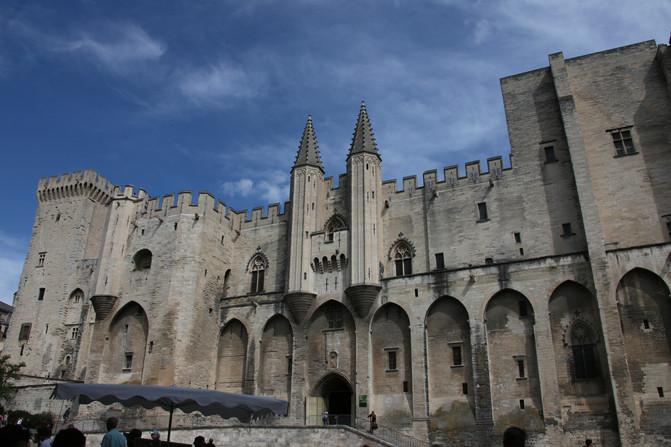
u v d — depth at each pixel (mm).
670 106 43500
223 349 50688
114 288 51938
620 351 35531
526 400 38062
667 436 33688
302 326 47500
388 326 44500
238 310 51031
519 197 46312
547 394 37281
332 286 47625
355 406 42906
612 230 42500
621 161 43938
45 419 44531
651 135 43719
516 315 40281
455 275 42750
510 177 47219
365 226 47531
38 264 66500
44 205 69750
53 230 67750
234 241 56438
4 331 85250
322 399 45531
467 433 39000
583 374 37219
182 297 49000
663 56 44531
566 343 38250
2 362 49844
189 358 47594
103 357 50125
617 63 46781
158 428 41125
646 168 43031
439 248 47719
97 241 68312
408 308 43656
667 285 36188
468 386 40219
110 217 54906
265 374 48000
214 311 51500
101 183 70312
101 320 51500
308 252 49531
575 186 44469
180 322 48000
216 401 27406
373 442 34469
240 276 54750
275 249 54219
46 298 64250
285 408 31422
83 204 67875
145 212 54500
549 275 39656
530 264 40500
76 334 61219
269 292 50094
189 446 24000
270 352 48562
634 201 42594
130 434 18828
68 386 25016
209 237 52781
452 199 48781
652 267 36781
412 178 51125
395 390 42594
